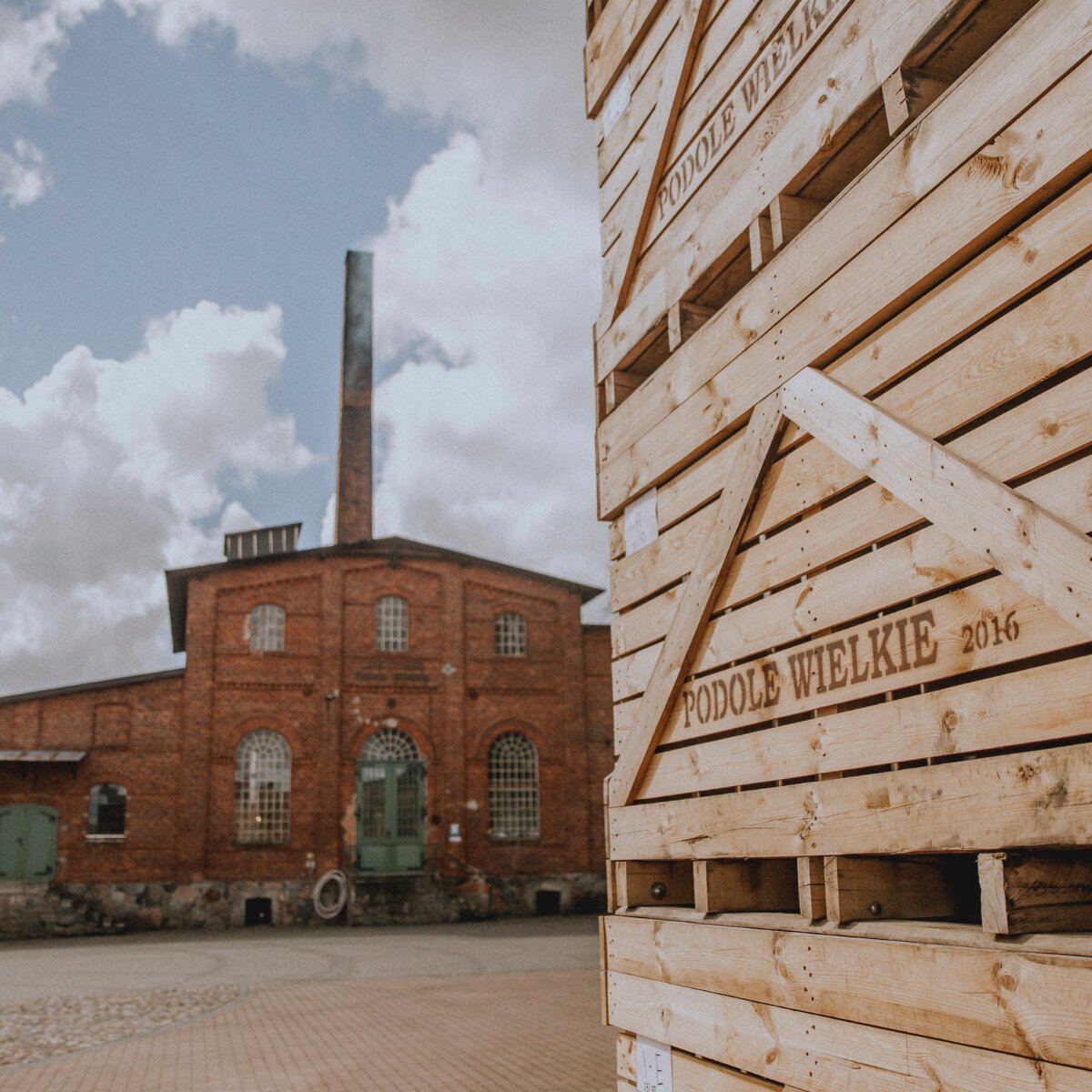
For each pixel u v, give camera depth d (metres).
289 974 15.73
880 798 2.77
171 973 16.11
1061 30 2.35
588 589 31.00
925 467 2.71
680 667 3.87
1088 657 2.21
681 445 4.07
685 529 4.03
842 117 3.16
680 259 4.20
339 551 29.33
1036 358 2.41
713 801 3.56
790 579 3.32
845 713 2.96
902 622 2.80
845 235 3.10
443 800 28.31
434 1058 8.76
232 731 27.36
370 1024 10.74
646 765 4.13
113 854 25.81
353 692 28.55
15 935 24.14
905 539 2.80
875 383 2.96
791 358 3.35
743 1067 3.22
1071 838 2.19
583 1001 11.90
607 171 5.05
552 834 28.92
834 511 3.11
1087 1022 2.07
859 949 2.74
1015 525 2.40
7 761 24.89
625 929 4.05
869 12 3.06
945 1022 2.44
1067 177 2.36
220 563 28.06
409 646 29.34
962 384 2.64
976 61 2.71
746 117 3.74
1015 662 2.48
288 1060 8.92
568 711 29.91
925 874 2.99
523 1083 7.69
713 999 3.42
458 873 27.81
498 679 29.73
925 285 2.79
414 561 29.97
